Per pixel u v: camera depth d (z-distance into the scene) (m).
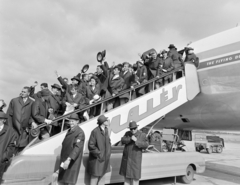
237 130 7.96
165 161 5.32
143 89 5.88
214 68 6.24
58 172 3.50
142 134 3.88
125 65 5.87
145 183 5.81
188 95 6.14
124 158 3.93
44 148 3.89
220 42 6.34
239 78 5.67
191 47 7.23
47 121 4.00
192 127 8.57
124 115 4.87
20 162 3.44
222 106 6.32
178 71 6.50
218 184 5.92
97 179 3.63
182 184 5.79
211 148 17.70
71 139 3.31
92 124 4.43
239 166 9.82
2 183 3.26
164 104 5.58
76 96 5.03
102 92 6.07
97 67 6.96
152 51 6.44
